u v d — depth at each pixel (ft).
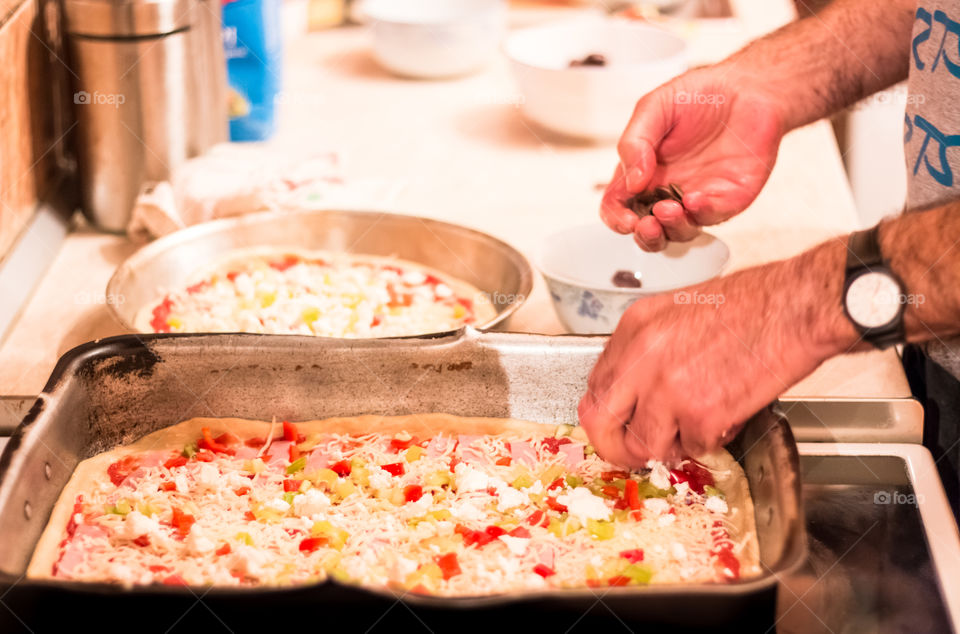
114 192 5.12
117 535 3.19
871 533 3.31
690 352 2.99
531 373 3.67
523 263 4.51
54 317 4.46
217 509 3.35
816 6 8.20
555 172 6.03
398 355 3.62
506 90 7.24
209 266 4.83
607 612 2.53
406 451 3.61
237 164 5.30
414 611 2.52
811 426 3.76
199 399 3.62
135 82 4.93
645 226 4.04
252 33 5.98
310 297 4.50
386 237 5.01
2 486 2.95
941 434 3.99
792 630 2.97
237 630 2.55
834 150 6.32
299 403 3.67
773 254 5.00
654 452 3.12
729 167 4.31
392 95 7.14
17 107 4.73
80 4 4.77
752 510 3.24
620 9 8.50
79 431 3.45
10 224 4.64
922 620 3.00
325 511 3.33
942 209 2.81
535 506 3.39
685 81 4.26
